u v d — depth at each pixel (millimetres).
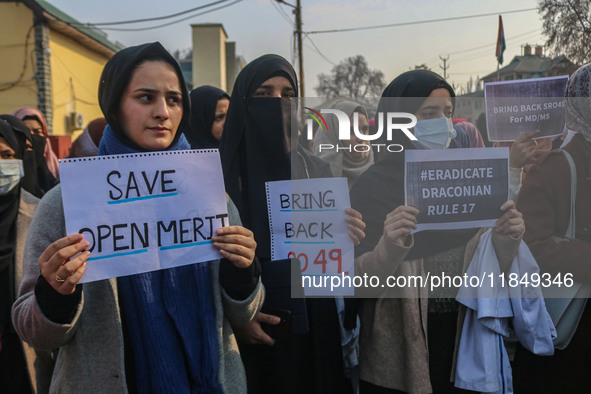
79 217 1174
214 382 1322
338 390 1784
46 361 1652
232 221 1501
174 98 1332
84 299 1242
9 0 11633
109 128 1371
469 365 1731
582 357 1848
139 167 1246
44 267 1099
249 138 1819
